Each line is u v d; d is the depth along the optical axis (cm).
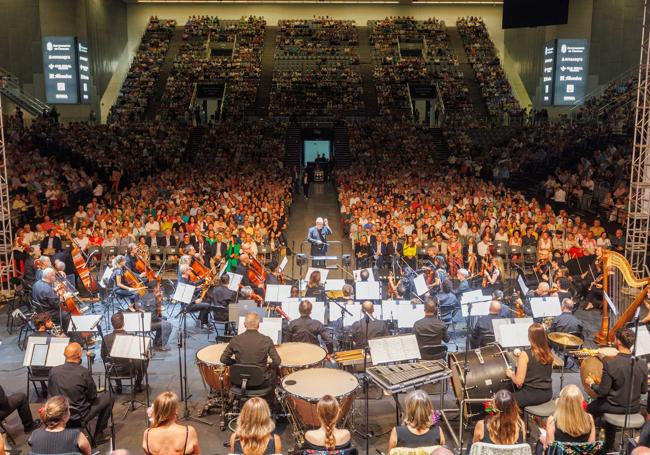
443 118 4581
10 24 4106
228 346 911
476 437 698
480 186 2808
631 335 824
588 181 2617
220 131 4109
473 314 1121
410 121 4491
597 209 2525
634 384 802
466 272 1505
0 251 1717
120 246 1881
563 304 1146
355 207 2441
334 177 3703
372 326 1073
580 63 4181
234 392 921
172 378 1176
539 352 847
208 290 1454
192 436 680
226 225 2136
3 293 1698
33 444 682
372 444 918
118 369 1033
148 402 1012
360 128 4206
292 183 3366
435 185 2925
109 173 3156
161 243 2008
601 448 672
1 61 4141
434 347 1024
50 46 4091
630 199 1620
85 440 694
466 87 4947
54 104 4150
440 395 1033
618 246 1833
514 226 2011
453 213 2177
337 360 981
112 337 1030
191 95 4788
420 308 1102
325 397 695
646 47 1633
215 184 2902
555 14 3331
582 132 3450
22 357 1295
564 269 1509
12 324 1467
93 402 900
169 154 3862
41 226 2052
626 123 3234
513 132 4231
